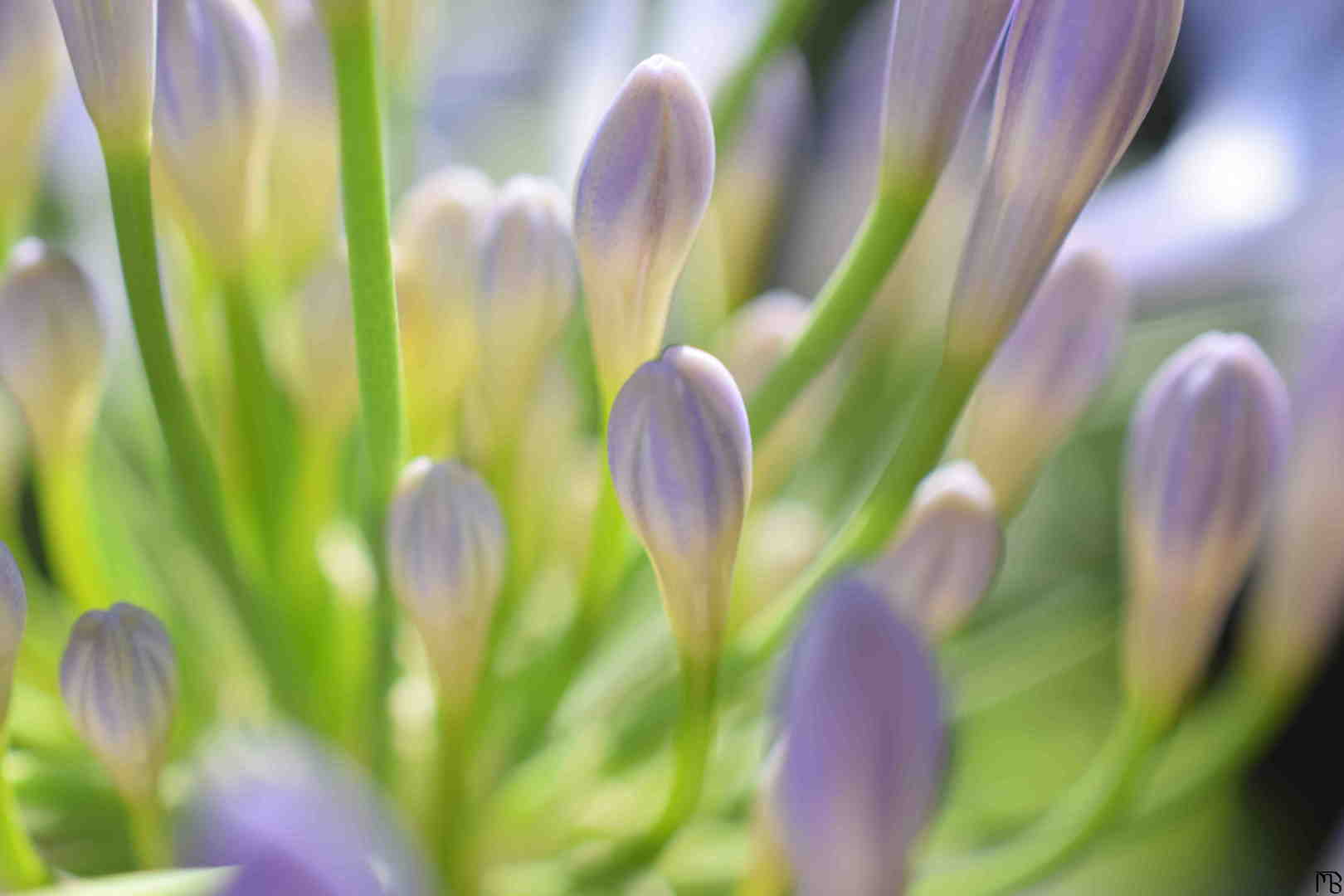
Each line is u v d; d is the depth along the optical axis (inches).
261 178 10.0
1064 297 10.3
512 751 10.4
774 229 12.6
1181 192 13.1
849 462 11.7
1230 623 14.8
